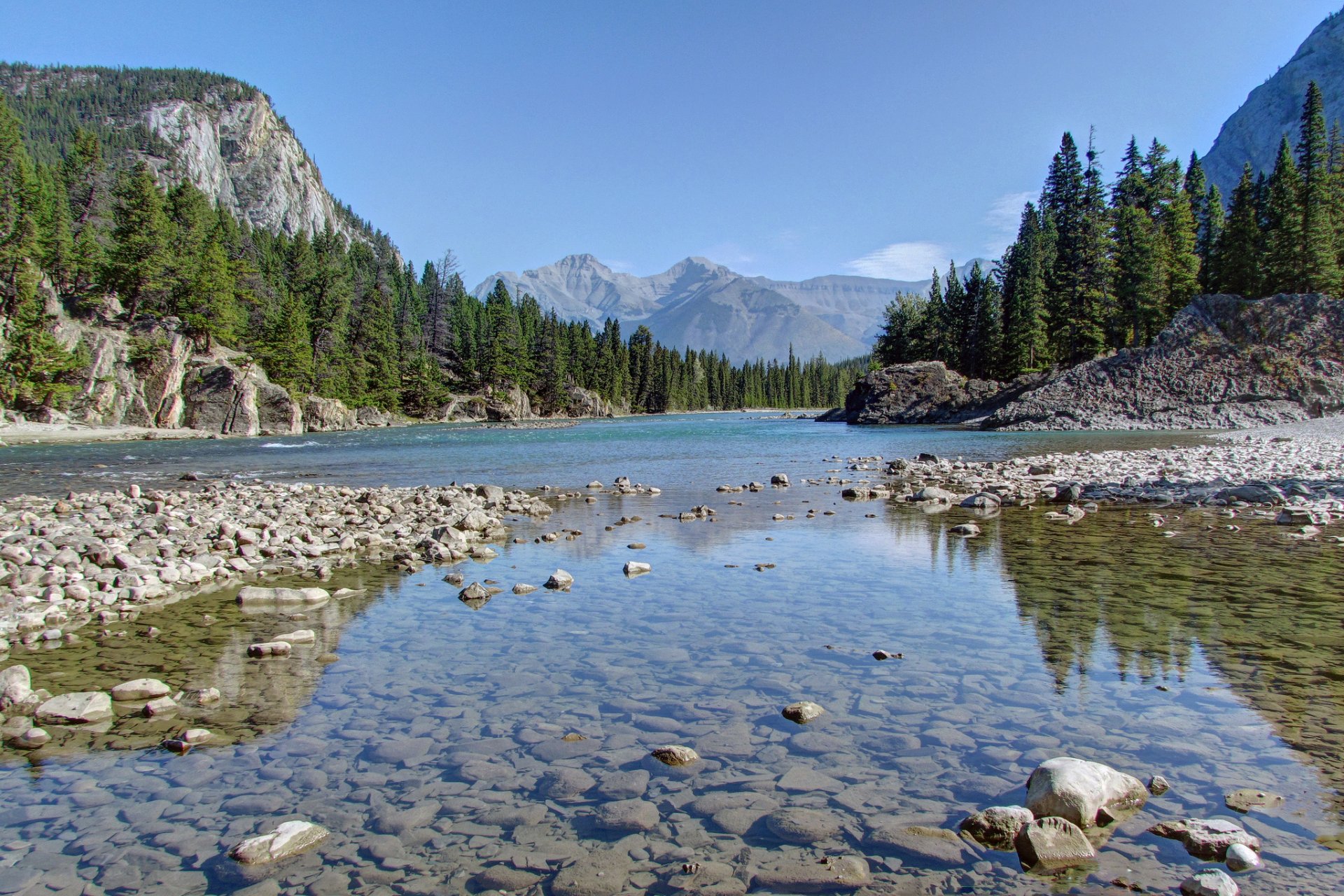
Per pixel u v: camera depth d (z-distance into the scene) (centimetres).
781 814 455
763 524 1650
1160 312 6762
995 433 5588
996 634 809
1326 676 656
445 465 3569
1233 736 544
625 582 1111
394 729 601
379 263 15075
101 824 466
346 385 9431
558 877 396
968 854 410
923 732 568
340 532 1648
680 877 394
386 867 411
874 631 831
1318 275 6431
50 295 7462
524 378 12769
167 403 7250
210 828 458
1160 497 1844
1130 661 711
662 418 13275
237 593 1104
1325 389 5322
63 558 1239
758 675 702
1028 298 7925
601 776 514
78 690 708
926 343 9844
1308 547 1218
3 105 8338
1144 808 452
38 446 5400
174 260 8238
